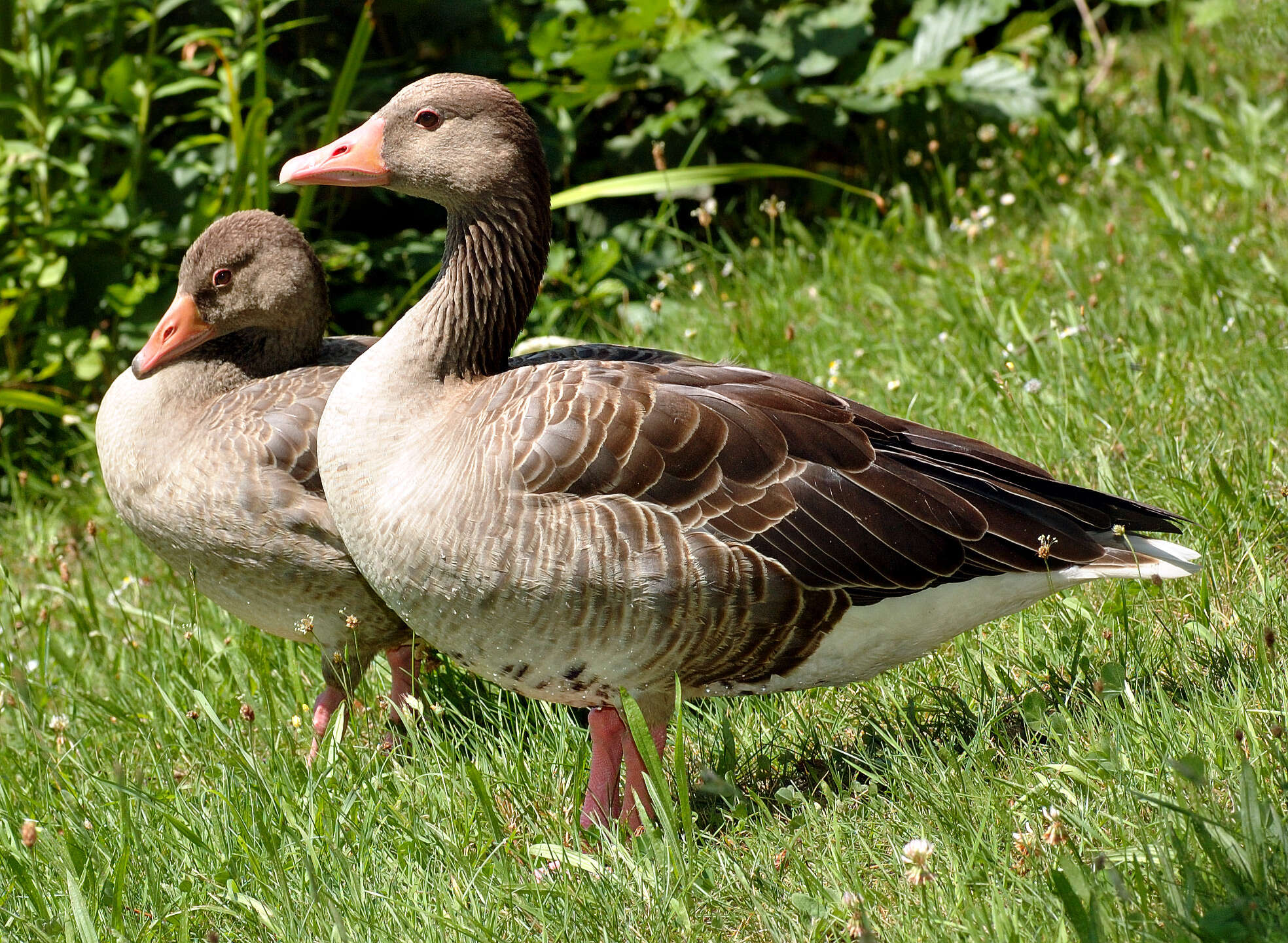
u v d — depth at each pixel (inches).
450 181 264.5
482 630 243.1
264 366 313.0
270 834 231.1
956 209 509.0
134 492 299.1
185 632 331.3
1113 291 406.3
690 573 232.4
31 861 247.9
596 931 215.2
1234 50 572.1
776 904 212.5
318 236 529.3
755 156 543.5
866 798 242.4
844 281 453.7
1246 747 218.7
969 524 241.4
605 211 518.9
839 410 251.3
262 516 285.6
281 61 523.8
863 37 524.4
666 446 236.7
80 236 470.9
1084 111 531.8
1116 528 243.1
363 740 294.7
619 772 267.0
